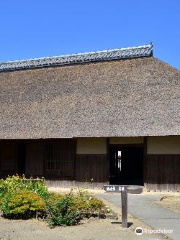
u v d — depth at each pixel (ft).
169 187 62.44
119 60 80.23
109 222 34.96
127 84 71.92
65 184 68.44
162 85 68.90
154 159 63.67
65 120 68.03
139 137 64.75
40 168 70.49
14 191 39.81
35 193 39.42
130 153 89.86
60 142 69.56
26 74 87.20
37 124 69.41
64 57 85.81
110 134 62.49
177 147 62.85
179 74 70.54
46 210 36.52
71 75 80.69
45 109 72.59
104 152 66.49
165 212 41.01
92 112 67.62
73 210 35.32
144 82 70.90
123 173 89.51
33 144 71.56
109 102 68.69
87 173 67.21
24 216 36.60
